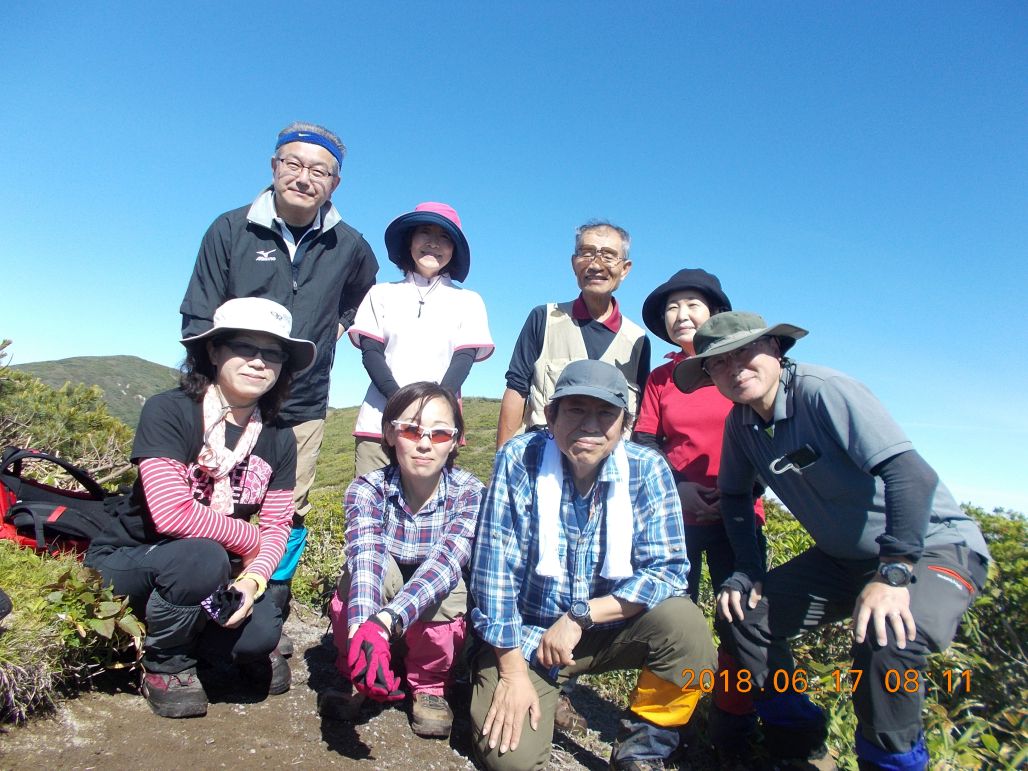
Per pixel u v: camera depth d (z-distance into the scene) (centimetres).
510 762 241
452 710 296
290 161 335
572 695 355
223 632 263
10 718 218
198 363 267
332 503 513
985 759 277
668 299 361
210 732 240
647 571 262
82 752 211
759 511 355
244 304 262
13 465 304
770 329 262
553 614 272
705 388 362
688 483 349
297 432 357
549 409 256
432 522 285
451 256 390
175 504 249
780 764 284
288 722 258
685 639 250
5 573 248
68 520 295
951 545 258
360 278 395
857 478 265
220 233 345
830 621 296
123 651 257
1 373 577
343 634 271
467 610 278
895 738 237
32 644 223
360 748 249
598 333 396
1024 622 331
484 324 392
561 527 266
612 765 263
